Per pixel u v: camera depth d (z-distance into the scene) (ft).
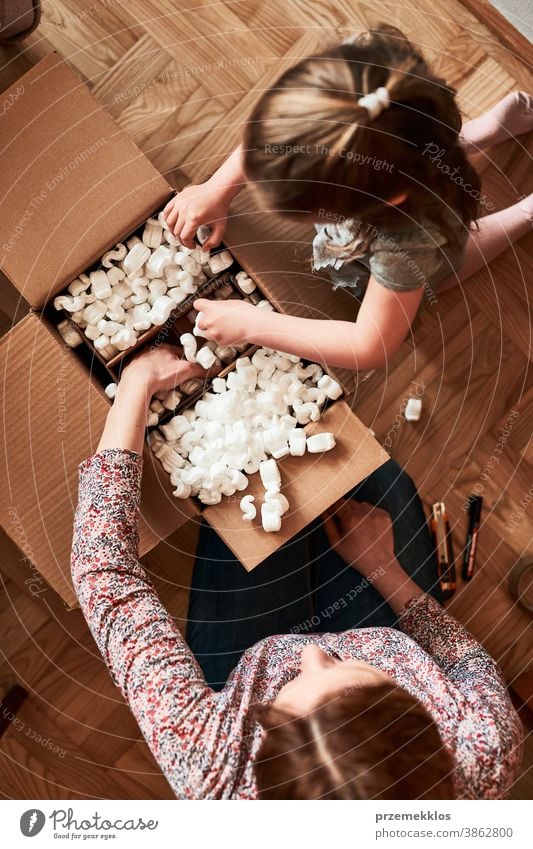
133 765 4.11
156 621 2.50
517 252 4.15
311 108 2.89
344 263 3.69
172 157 4.08
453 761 2.42
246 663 2.86
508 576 4.16
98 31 4.09
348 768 2.30
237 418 3.35
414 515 3.84
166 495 3.24
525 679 4.00
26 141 3.14
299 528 3.26
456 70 4.15
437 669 2.72
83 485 2.81
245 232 3.78
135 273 3.32
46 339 3.14
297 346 3.24
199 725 2.39
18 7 3.52
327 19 4.11
